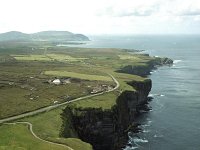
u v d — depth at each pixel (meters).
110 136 189.00
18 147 128.75
